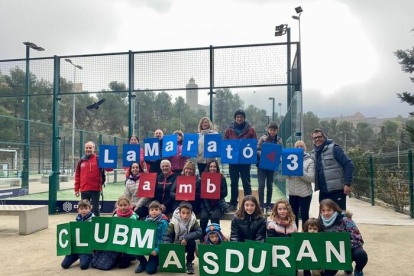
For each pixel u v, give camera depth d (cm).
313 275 396
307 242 384
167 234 433
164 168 570
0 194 1163
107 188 1472
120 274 416
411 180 823
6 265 451
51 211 858
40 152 1560
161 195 568
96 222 445
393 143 3834
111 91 847
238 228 434
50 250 527
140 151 631
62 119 2009
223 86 776
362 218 803
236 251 379
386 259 463
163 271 420
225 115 1026
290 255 380
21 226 639
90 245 441
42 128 1557
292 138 797
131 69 827
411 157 824
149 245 420
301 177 510
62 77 885
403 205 894
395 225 704
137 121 1335
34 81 923
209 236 416
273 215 419
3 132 1322
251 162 564
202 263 386
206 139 589
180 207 440
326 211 401
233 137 627
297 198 525
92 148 682
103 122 1859
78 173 684
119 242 434
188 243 427
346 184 470
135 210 562
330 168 485
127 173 636
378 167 1083
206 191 535
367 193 1211
